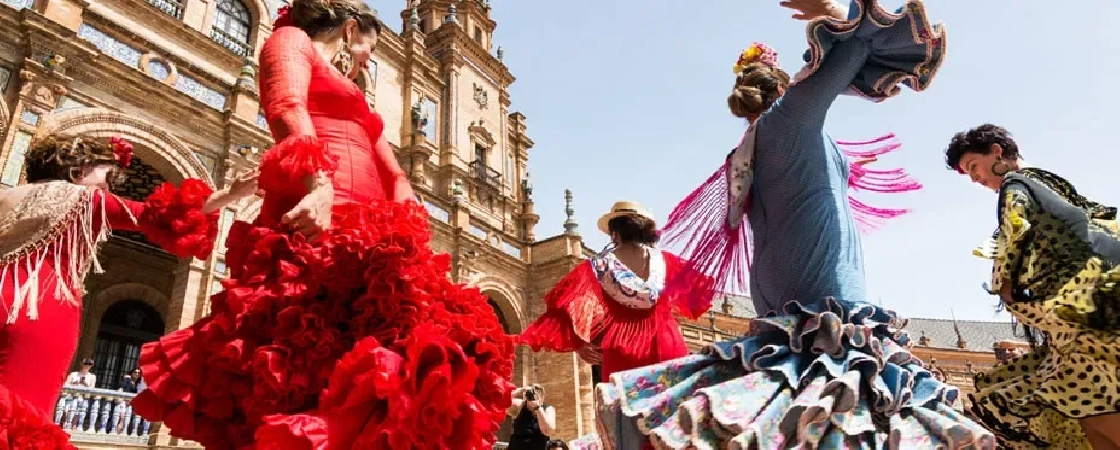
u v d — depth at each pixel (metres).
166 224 2.96
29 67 12.76
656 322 3.53
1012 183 2.88
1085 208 2.82
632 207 3.81
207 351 2.01
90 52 13.70
